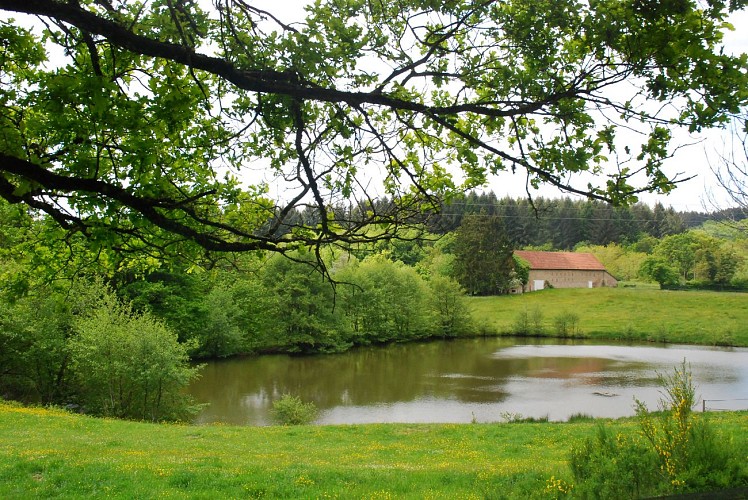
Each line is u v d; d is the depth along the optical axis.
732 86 3.81
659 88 3.95
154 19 5.04
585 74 4.19
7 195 4.78
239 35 5.22
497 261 102.81
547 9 4.30
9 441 16.83
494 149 4.31
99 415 27.08
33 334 27.06
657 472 7.34
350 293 63.75
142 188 4.91
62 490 11.14
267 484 11.96
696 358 52.56
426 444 19.19
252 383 39.44
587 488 7.17
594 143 4.30
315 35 4.88
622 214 141.12
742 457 7.57
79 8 4.12
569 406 31.94
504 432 20.98
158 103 4.96
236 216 6.23
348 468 13.98
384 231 4.98
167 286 46.12
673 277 108.50
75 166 4.74
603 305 89.25
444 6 4.59
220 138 5.79
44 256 6.71
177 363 28.05
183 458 14.90
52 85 4.27
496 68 4.50
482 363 49.72
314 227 5.20
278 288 56.75
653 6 3.99
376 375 43.03
